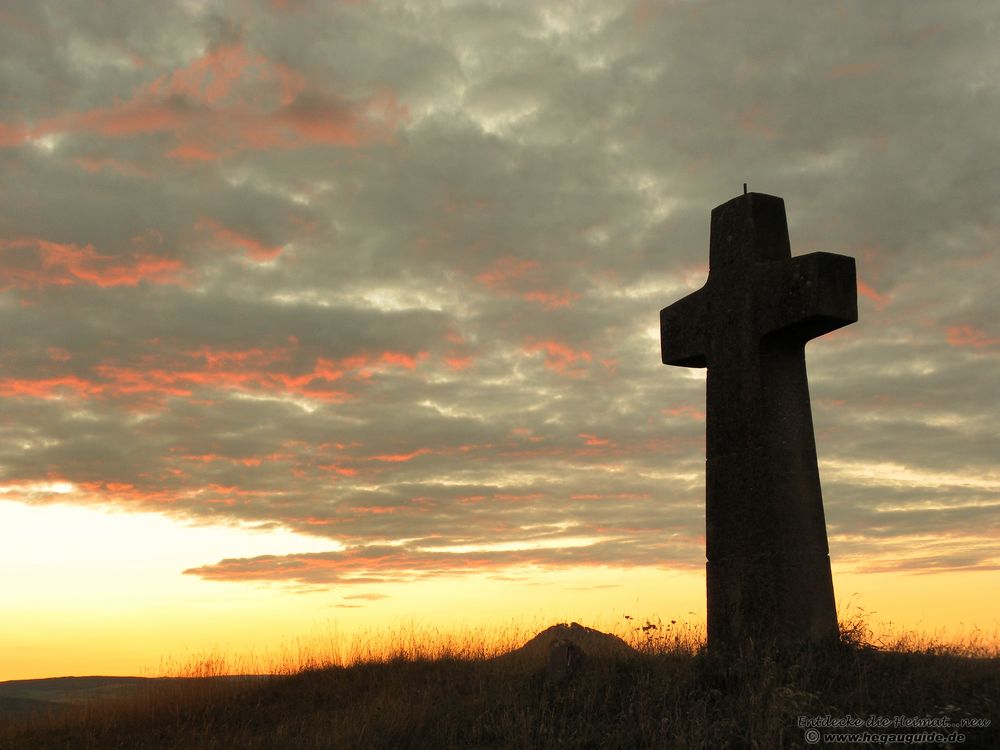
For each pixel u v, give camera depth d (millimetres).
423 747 8633
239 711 11539
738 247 10844
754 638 9695
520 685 10234
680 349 11398
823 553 9984
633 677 9531
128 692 12875
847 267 10039
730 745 7578
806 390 10477
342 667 13352
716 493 10492
